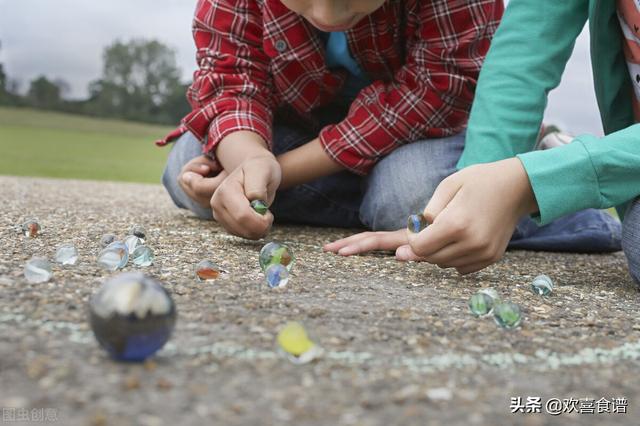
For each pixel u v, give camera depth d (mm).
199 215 1025
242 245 796
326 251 803
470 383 418
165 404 368
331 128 925
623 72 783
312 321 508
